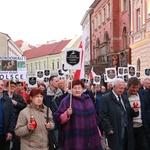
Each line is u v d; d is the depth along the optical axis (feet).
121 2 84.58
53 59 185.78
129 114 16.58
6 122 16.30
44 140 13.50
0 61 29.25
